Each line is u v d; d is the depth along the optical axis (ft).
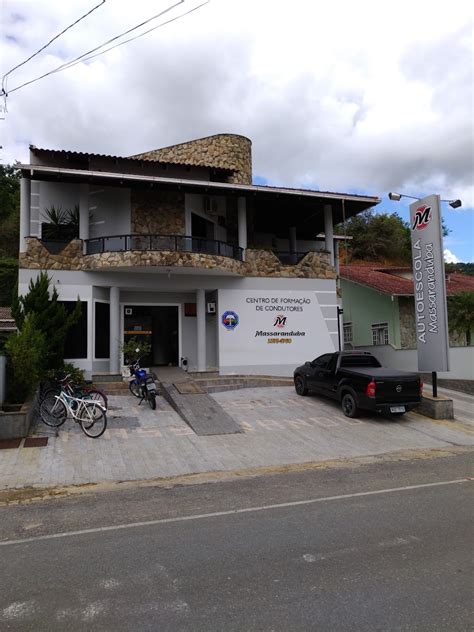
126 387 51.08
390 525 17.51
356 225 162.61
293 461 29.91
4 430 32.89
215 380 55.42
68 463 28.07
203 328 59.67
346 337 89.81
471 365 56.54
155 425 38.17
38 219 57.00
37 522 18.66
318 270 64.44
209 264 55.31
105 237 53.98
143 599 12.17
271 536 16.58
